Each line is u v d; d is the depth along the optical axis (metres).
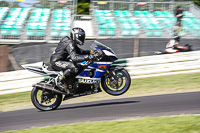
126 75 11.25
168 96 13.66
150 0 32.41
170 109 10.95
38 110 12.47
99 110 11.41
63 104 14.32
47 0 31.38
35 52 20.55
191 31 25.81
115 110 11.23
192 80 17.80
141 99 13.30
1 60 19.64
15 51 20.11
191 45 23.33
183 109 10.87
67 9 31.55
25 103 15.20
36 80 18.55
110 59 11.06
